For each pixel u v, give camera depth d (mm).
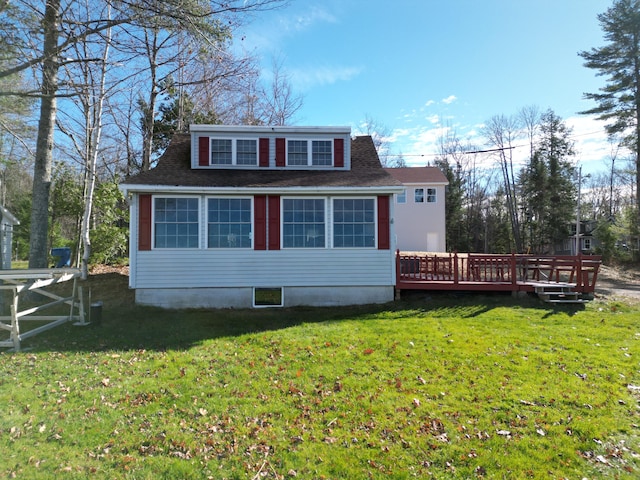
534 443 4078
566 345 7266
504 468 3676
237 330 8688
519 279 13242
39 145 11320
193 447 3943
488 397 5105
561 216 39094
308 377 5848
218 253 11172
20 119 12859
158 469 3588
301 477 3525
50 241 17844
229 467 3658
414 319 9438
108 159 25234
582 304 10852
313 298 11469
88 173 16000
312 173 12508
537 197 40531
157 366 6289
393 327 8648
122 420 4484
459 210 43938
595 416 4621
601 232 31469
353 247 11555
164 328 8781
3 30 8562
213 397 5133
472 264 12070
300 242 11453
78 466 3590
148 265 10883
